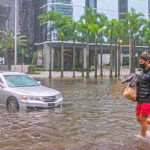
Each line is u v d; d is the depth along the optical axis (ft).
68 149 17.39
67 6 207.31
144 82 18.75
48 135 21.31
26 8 231.91
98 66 236.84
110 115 30.25
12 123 25.71
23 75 38.32
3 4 231.30
